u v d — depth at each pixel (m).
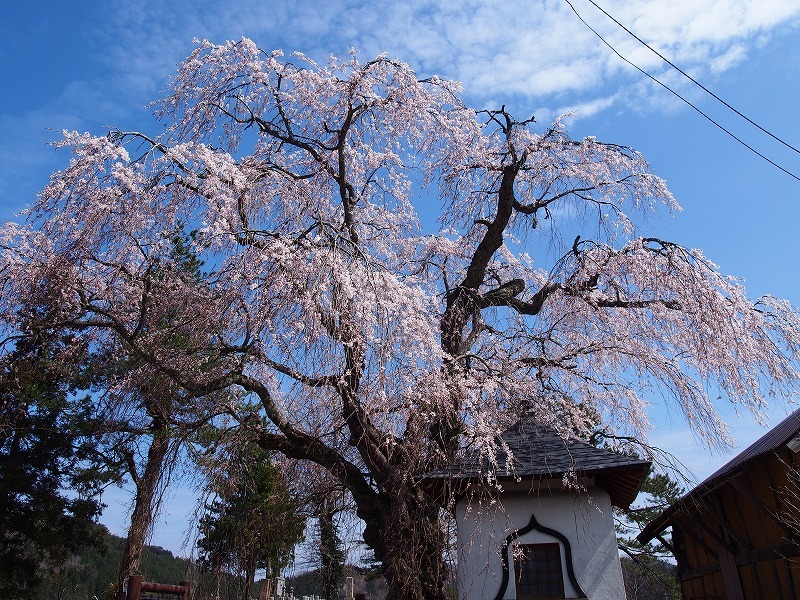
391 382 7.72
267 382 9.98
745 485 9.34
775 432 10.35
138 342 8.53
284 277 7.53
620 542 16.09
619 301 10.37
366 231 10.53
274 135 10.15
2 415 13.81
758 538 9.17
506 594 7.69
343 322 7.70
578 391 11.02
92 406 13.76
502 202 10.73
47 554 17.38
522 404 9.48
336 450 9.09
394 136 10.43
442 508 8.54
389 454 8.47
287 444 8.93
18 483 14.31
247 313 7.90
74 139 8.02
